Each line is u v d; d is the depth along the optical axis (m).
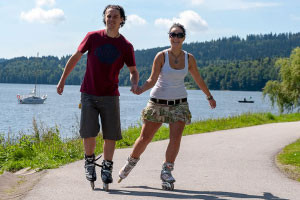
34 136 15.86
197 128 22.02
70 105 115.62
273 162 11.14
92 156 7.58
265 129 22.22
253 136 18.28
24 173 10.16
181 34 7.51
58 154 12.14
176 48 7.62
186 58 7.70
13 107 103.38
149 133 7.74
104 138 7.55
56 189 7.59
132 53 7.54
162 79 7.61
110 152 7.55
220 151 13.27
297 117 35.31
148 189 7.62
